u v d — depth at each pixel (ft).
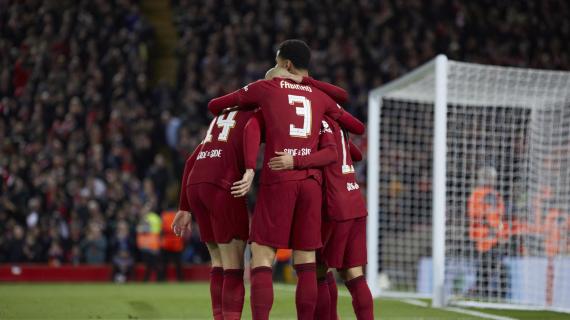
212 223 55.57
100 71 192.03
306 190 52.54
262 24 200.95
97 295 110.83
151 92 203.51
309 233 52.49
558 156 98.73
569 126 102.68
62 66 192.95
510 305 89.66
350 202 54.95
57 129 177.58
